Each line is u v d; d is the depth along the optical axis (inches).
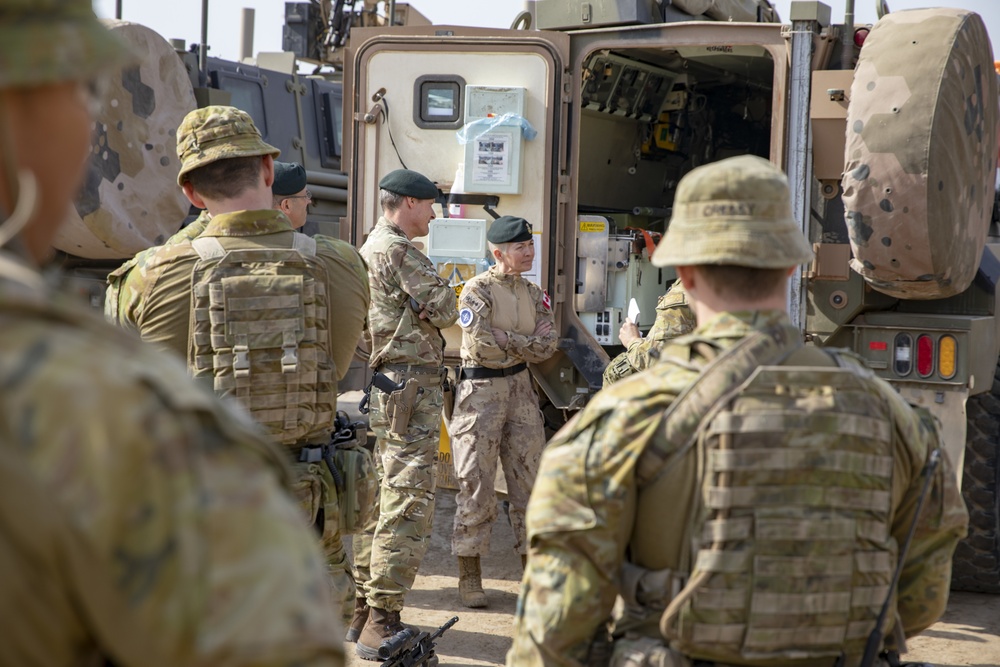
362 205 177.3
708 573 56.9
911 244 138.3
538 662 60.7
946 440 155.3
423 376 150.1
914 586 66.3
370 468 107.2
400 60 175.0
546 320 172.6
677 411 58.4
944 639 157.6
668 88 236.4
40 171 32.3
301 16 459.2
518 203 173.8
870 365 160.9
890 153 134.8
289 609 30.4
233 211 100.7
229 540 30.1
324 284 101.9
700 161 250.8
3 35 30.7
